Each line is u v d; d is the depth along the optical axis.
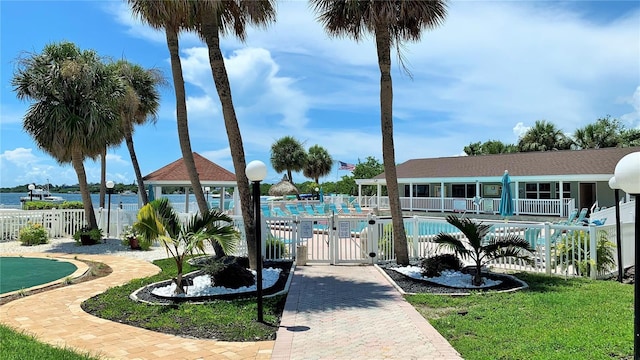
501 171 29.67
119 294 8.41
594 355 4.89
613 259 10.82
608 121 44.22
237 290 8.53
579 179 25.30
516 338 5.63
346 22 11.81
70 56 16.92
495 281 9.73
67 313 7.21
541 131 44.81
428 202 31.03
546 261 10.95
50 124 16.08
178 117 12.59
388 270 11.20
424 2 10.83
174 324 6.47
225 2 11.31
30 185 32.56
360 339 5.81
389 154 11.71
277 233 13.31
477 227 9.46
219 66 10.89
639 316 4.23
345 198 38.56
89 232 17.02
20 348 4.85
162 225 7.92
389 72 11.57
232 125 11.00
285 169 52.91
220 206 25.47
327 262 12.55
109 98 17.38
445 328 6.24
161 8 10.73
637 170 4.22
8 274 10.91
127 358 5.12
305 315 7.05
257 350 5.43
